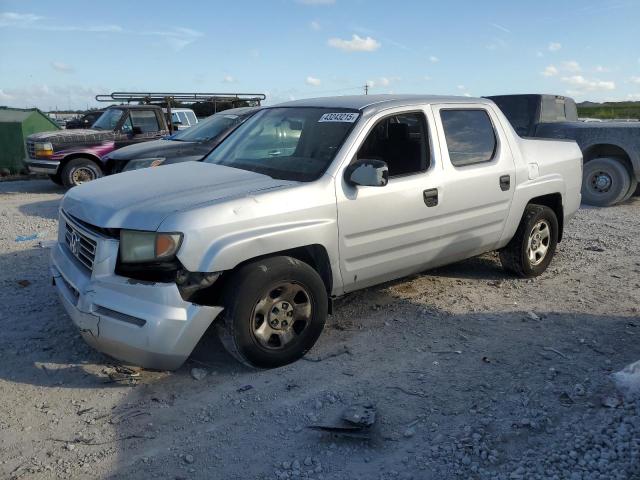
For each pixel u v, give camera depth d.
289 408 3.75
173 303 3.80
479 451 3.28
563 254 7.40
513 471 3.09
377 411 3.70
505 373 4.20
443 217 5.20
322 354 4.49
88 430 3.54
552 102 11.79
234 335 4.00
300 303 4.33
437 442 3.38
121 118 13.88
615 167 10.80
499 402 3.80
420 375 4.16
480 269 6.67
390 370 4.25
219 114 10.45
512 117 11.79
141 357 3.85
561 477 3.01
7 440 3.43
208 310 3.88
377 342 4.71
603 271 6.68
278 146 5.06
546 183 6.20
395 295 5.75
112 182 4.64
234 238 3.92
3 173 17.31
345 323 5.08
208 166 5.04
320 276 4.50
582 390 3.88
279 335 4.25
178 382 4.09
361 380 4.10
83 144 13.35
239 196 4.09
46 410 3.74
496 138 5.78
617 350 4.57
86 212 4.13
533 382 4.05
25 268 6.61
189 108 17.94
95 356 4.45
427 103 5.29
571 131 11.13
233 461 3.25
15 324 5.00
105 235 3.97
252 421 3.62
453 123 5.44
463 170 5.34
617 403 3.67
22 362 4.35
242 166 4.99
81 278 4.03
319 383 4.06
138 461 3.25
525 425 3.52
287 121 5.27
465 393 3.92
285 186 4.31
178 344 3.82
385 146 4.94
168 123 14.85
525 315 5.29
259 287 4.02
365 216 4.62
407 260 5.05
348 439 3.44
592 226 9.19
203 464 3.23
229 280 4.02
